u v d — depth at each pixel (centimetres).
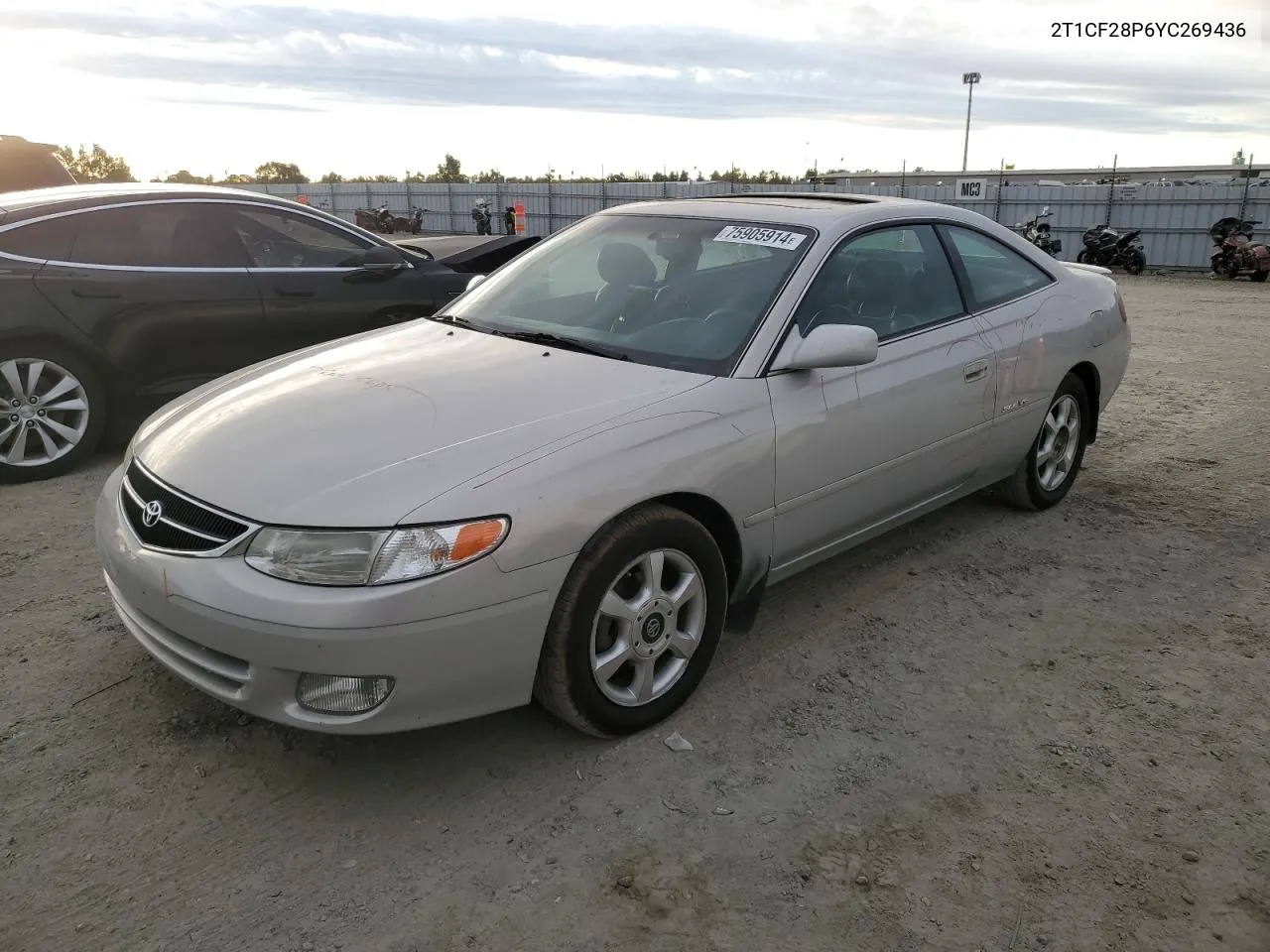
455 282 664
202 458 275
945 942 222
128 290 532
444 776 278
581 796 270
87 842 248
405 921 225
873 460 358
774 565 338
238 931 221
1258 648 360
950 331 395
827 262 354
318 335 606
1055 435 479
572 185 3108
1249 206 2119
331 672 240
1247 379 849
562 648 267
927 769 285
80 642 346
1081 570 427
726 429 302
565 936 222
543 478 258
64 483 515
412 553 240
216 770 278
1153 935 225
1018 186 2425
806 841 254
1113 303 500
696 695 321
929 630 370
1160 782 281
